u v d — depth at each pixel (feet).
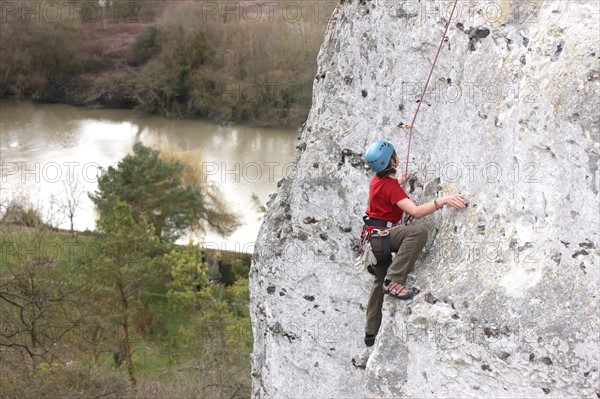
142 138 112.16
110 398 66.80
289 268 23.93
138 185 97.09
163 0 132.57
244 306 85.40
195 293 88.22
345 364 23.79
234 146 103.19
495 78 18.92
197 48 115.55
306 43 98.53
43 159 109.40
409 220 20.51
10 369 63.41
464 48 19.76
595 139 16.05
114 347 76.74
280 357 24.73
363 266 20.47
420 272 19.54
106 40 131.13
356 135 22.61
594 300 15.99
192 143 106.52
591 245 16.21
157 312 91.76
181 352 85.20
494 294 17.57
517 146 18.02
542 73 17.60
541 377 16.65
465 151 19.51
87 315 71.46
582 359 16.02
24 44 126.62
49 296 71.20
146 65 122.83
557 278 16.63
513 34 18.72
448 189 19.77
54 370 63.77
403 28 21.25
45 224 88.43
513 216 18.01
